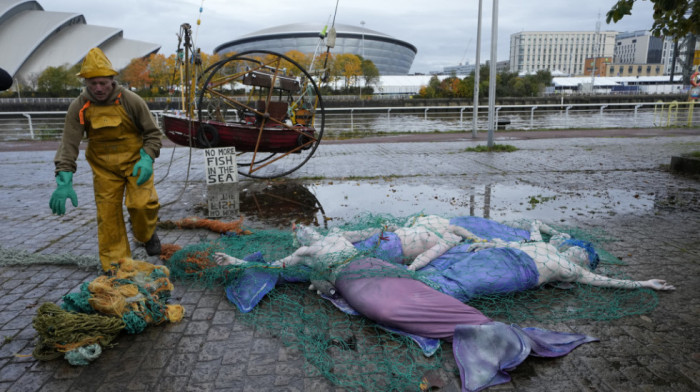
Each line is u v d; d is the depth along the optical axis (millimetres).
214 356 3037
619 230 5789
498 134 21250
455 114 50625
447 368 2867
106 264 4188
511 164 11867
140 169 3969
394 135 22125
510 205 7309
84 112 3811
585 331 3285
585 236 5363
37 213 7133
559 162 12102
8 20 87438
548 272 3857
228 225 5895
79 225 6418
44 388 2719
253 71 8672
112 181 4082
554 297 3824
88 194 8641
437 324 3150
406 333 3201
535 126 27359
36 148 17047
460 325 2998
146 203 4078
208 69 8484
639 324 3359
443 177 10102
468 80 70375
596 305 3654
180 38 8773
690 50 23797
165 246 4852
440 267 4090
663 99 67312
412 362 2924
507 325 3092
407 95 78188
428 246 4422
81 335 2992
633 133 20375
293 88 9242
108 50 91938
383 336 3236
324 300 3867
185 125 9109
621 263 4555
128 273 3615
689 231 5695
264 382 2744
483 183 9320
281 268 4031
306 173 11023
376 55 142500
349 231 4566
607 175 10078
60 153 3852
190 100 8805
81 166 12398
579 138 18828
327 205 7605
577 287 3988
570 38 174125
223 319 3561
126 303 3336
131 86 72688
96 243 5566
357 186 9250
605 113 48531
